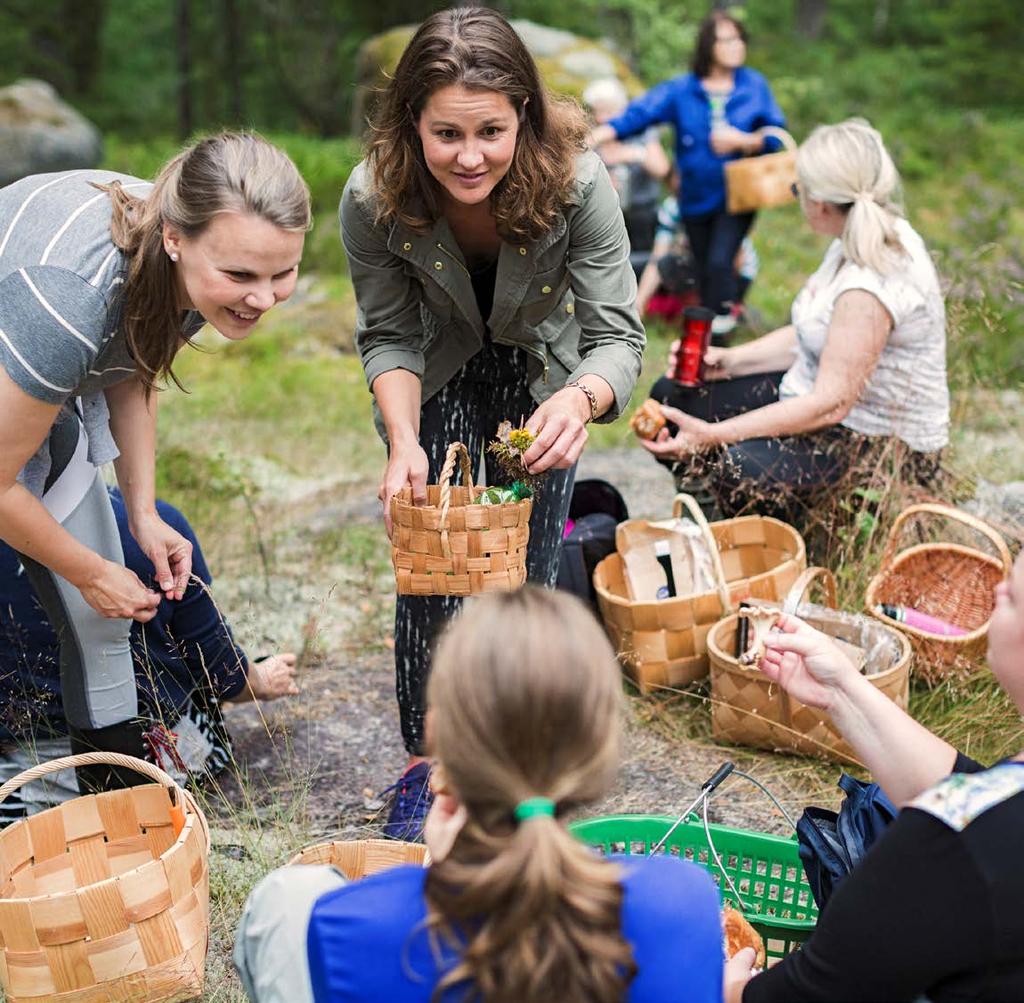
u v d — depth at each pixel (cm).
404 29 1275
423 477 277
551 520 307
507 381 312
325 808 326
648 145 800
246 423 683
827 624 342
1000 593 177
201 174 224
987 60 2047
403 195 270
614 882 147
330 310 920
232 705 378
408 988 153
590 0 1703
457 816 158
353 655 409
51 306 231
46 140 1218
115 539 281
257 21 2139
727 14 724
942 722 341
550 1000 143
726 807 318
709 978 157
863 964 163
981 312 484
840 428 410
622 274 292
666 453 411
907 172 1537
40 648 314
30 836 247
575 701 148
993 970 159
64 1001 222
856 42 2294
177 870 228
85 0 2125
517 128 259
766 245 1077
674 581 375
